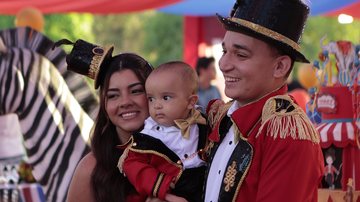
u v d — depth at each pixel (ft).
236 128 9.80
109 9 28.07
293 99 9.77
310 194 9.41
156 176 10.44
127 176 10.73
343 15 27.91
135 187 10.57
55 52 15.56
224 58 9.72
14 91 15.52
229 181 9.64
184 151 10.66
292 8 9.66
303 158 9.30
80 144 15.03
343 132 12.42
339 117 12.70
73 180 11.55
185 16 33.63
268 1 9.64
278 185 9.25
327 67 13.00
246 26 9.49
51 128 15.29
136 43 70.79
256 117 9.71
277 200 9.23
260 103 9.74
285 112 9.49
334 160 12.65
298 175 9.27
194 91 10.91
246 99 9.81
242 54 9.59
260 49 9.57
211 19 33.42
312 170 9.39
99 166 11.26
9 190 16.43
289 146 9.30
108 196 11.06
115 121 11.35
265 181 9.36
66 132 15.17
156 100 10.80
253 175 9.53
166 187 10.35
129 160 10.73
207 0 30.32
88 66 11.50
